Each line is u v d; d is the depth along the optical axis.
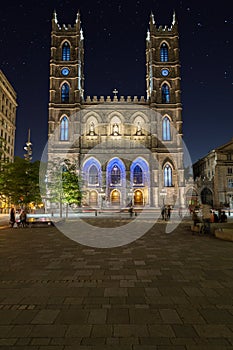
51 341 4.53
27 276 8.57
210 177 80.81
